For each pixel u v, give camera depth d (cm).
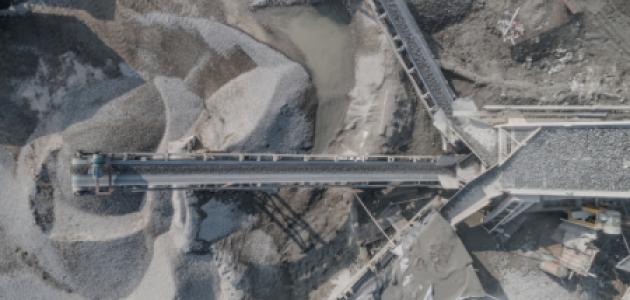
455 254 2992
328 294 3169
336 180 2900
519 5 3080
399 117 3112
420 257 3003
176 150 2983
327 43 3250
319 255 3216
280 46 3228
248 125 3066
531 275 3141
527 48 3102
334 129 3256
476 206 2914
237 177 2809
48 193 2969
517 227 3156
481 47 3142
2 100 3038
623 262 2995
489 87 3119
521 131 2836
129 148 3036
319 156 2866
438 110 3022
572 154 2709
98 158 2611
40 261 2977
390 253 3064
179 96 3100
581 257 2955
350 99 3253
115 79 3086
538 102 3086
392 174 2970
